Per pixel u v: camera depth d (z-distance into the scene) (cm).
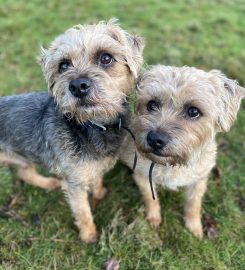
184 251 37
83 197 37
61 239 38
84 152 34
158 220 39
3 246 38
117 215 39
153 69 34
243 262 36
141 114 33
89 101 30
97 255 37
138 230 38
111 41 32
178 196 42
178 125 31
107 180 44
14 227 39
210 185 43
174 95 31
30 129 37
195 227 39
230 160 46
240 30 67
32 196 42
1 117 38
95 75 31
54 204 42
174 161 32
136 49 34
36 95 38
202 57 59
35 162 39
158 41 63
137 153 35
